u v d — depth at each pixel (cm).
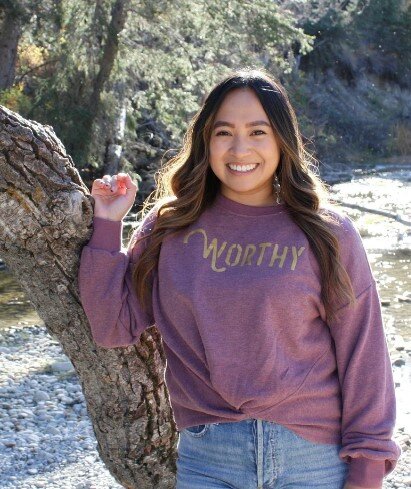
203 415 268
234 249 267
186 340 267
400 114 3044
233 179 270
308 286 261
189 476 269
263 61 2106
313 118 2853
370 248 1429
